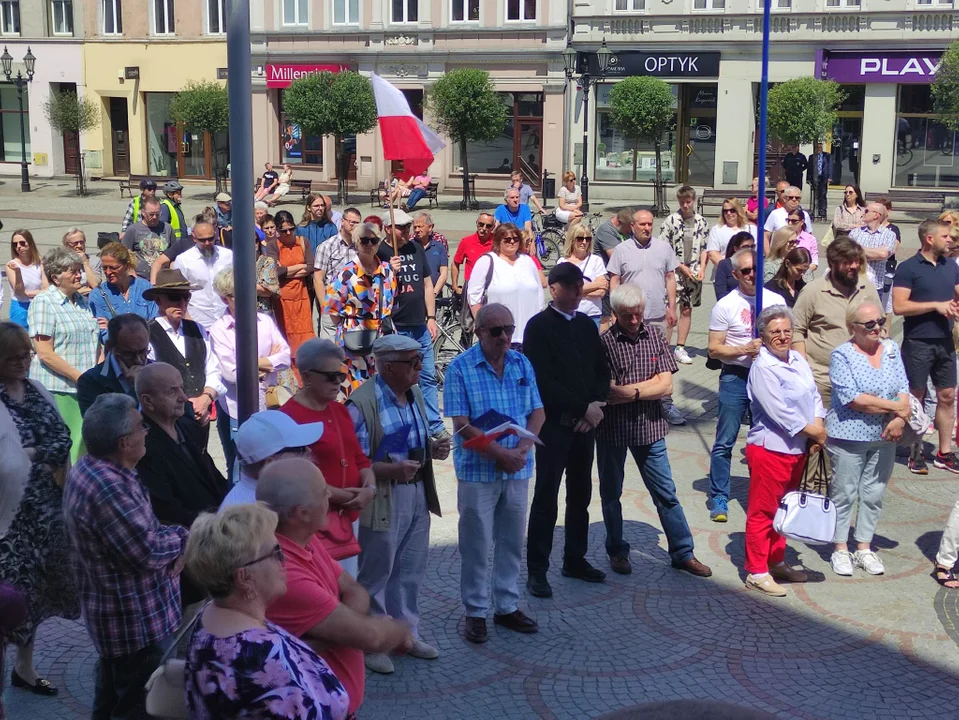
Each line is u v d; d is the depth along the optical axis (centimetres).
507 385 615
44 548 532
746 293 808
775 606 667
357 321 844
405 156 800
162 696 346
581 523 698
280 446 466
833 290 803
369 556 570
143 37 3984
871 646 615
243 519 338
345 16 3644
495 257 952
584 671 584
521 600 674
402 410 577
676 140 3328
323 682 336
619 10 3288
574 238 1022
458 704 548
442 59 3522
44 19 4084
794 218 1219
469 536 612
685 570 716
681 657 600
